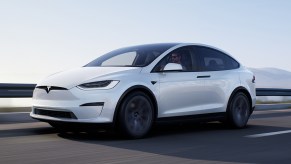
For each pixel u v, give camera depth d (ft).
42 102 17.93
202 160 13.70
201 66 21.13
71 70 19.13
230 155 14.71
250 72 24.35
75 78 17.51
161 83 18.76
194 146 16.53
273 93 44.80
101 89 16.97
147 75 18.35
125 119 17.34
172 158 13.91
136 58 19.62
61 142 16.70
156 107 18.57
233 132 21.43
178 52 20.38
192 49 21.25
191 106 20.20
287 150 15.96
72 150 14.92
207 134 20.36
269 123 26.55
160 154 14.57
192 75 20.33
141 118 18.04
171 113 19.22
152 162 13.16
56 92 17.40
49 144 16.15
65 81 17.48
